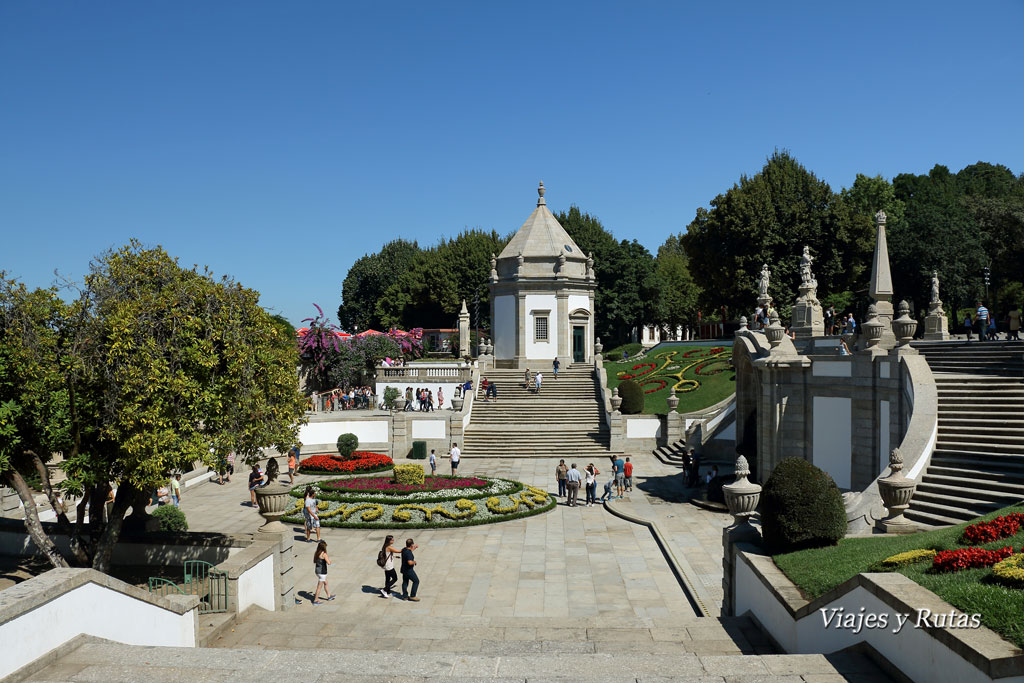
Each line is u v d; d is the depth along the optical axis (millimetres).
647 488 34406
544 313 63312
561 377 58000
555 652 13578
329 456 41656
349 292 117562
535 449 44750
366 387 64188
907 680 9320
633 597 19578
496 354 65312
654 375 57906
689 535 25703
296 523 27922
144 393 17188
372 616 17281
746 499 17156
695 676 9781
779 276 60250
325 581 19141
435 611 18422
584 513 29734
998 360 25562
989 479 18547
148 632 12914
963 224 64312
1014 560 10234
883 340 27641
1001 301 73875
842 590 11141
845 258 61312
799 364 26266
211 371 19125
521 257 63438
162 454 17188
